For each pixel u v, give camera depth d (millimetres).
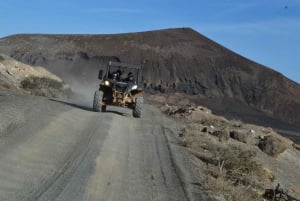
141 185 11086
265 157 22984
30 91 35406
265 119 196375
